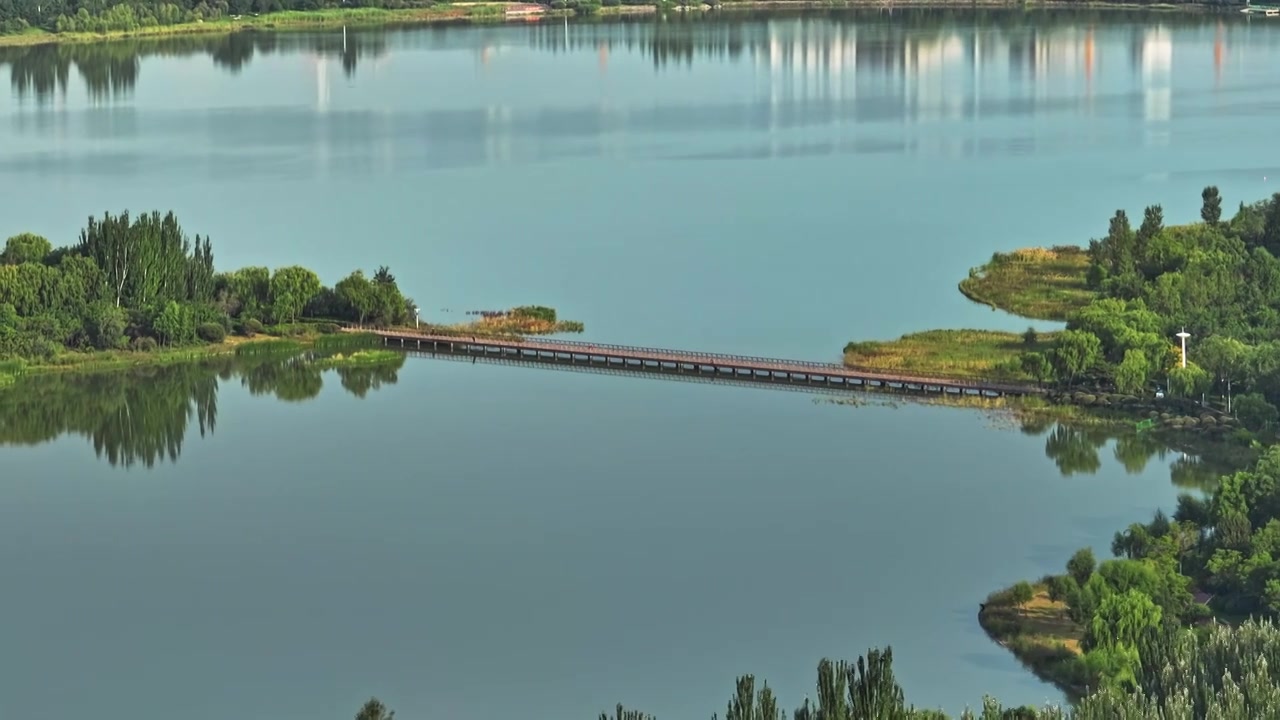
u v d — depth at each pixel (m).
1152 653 169.88
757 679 188.75
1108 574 192.88
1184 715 151.00
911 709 157.25
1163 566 197.00
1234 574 193.88
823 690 153.12
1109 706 155.25
